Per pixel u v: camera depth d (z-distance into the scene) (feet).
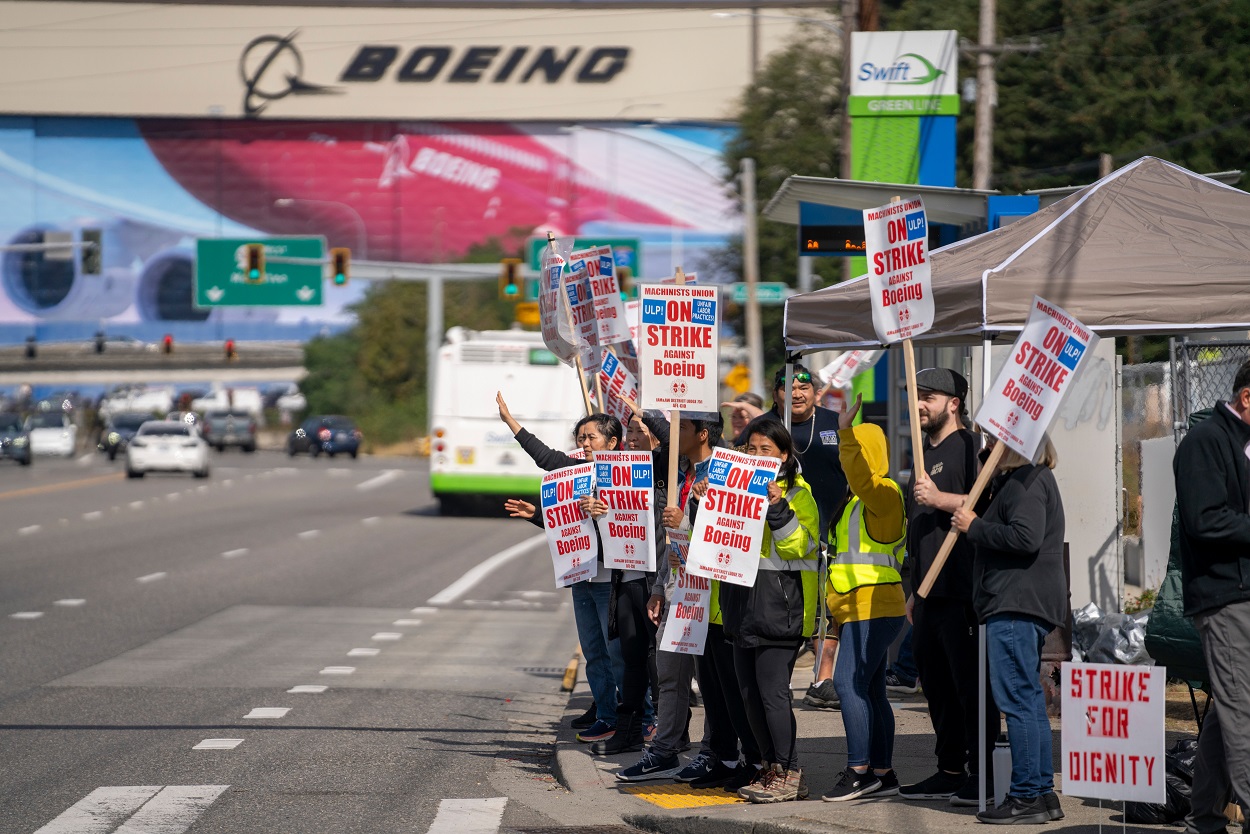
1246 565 61.72
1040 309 67.26
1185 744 72.54
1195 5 352.69
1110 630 103.86
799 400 99.71
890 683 111.75
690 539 78.84
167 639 147.54
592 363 98.32
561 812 80.23
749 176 299.99
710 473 75.66
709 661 82.84
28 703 112.27
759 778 79.05
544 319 100.22
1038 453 68.28
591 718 101.60
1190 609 62.90
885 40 197.77
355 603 180.55
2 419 595.88
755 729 77.46
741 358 443.32
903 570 91.91
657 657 85.40
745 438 86.38
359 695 118.73
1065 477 118.21
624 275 428.15
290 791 85.10
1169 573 70.74
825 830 69.05
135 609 170.81
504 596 190.29
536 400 320.09
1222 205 78.38
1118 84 349.41
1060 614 68.85
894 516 76.74
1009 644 68.39
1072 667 61.98
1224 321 72.95
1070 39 358.84
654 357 80.89
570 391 320.50
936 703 76.38
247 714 109.19
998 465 69.36
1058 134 355.56
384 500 391.04
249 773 89.66
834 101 433.89
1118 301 73.00
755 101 440.45
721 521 75.41
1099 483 117.91
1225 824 64.69
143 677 124.98
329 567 222.48
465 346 320.50
